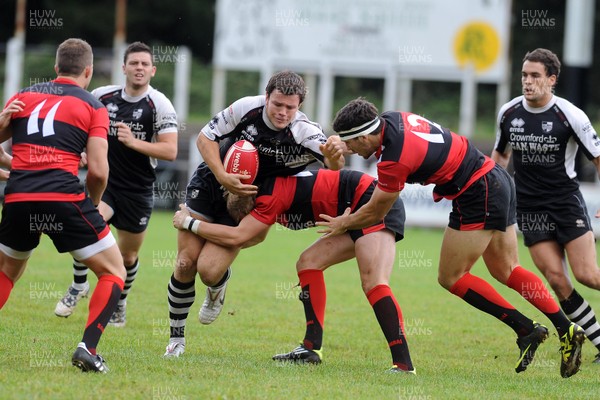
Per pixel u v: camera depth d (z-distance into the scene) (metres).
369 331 30.12
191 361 22.14
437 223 67.50
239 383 19.34
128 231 28.44
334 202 23.34
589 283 25.53
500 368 24.73
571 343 22.42
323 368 22.38
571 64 65.88
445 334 29.94
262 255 49.34
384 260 22.52
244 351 25.23
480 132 111.81
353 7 85.88
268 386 19.16
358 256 22.69
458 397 19.17
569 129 25.78
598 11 118.00
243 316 31.44
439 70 86.12
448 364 24.95
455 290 23.55
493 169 22.64
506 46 84.88
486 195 22.27
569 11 65.62
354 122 20.95
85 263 20.20
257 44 87.62
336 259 23.55
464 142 22.42
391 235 22.98
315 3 86.38
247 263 45.62
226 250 22.81
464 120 86.38
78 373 19.42
